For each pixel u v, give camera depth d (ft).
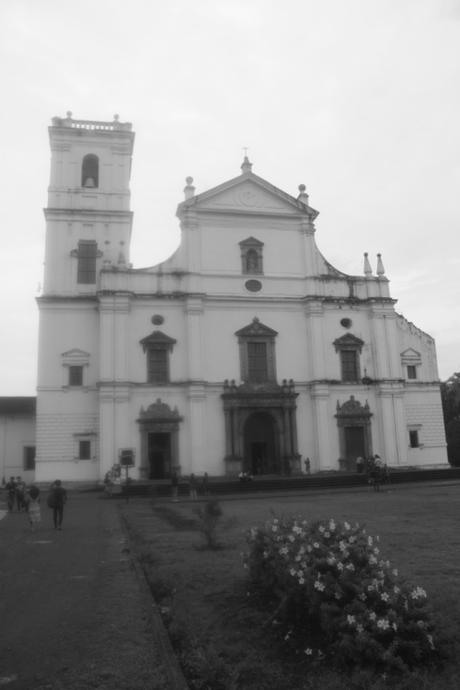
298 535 32.55
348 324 162.61
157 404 146.51
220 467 147.02
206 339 153.17
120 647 27.84
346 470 152.35
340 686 22.20
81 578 43.06
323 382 155.22
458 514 72.18
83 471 144.66
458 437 216.33
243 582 38.06
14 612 34.30
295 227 164.35
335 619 25.21
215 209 158.81
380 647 23.70
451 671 23.30
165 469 145.38
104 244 158.30
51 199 159.53
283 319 159.02
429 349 170.40
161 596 36.14
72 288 154.51
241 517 74.69
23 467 174.81
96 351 150.61
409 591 26.66
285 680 23.17
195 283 153.99
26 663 26.21
